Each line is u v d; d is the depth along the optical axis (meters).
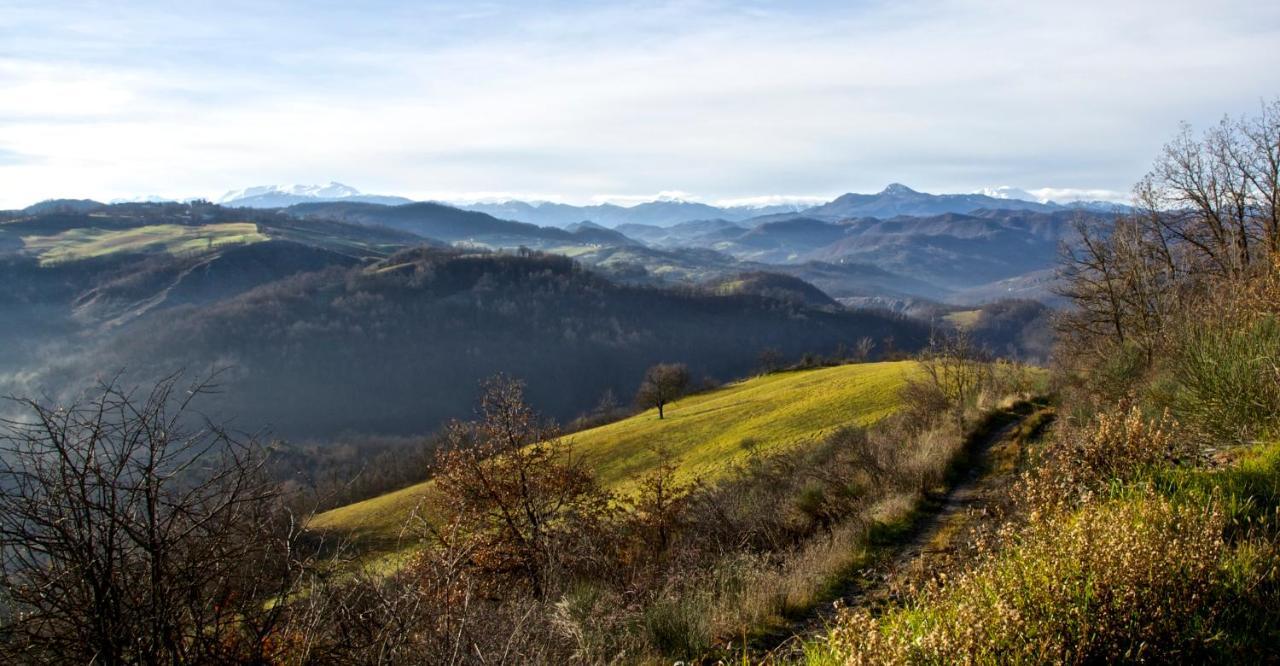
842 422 38.59
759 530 11.49
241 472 3.30
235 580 3.52
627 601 6.98
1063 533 3.88
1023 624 3.17
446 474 12.21
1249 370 6.25
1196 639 3.05
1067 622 3.15
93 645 2.95
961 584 3.83
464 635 3.97
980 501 10.34
